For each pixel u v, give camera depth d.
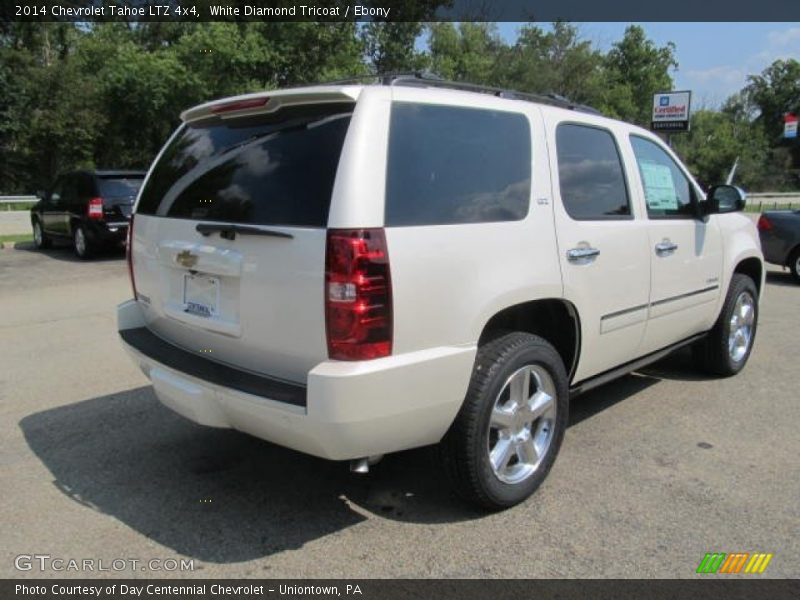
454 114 3.21
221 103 3.36
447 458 3.23
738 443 4.27
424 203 2.96
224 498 3.59
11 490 3.66
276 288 2.88
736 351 5.62
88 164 33.81
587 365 3.92
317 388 2.69
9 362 6.03
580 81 45.00
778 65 72.25
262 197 3.02
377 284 2.74
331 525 3.32
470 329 3.06
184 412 3.33
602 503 3.51
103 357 6.19
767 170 64.69
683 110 17.34
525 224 3.38
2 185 32.25
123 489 3.68
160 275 3.61
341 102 2.93
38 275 11.21
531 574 2.92
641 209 4.27
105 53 31.94
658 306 4.43
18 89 28.97
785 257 10.89
